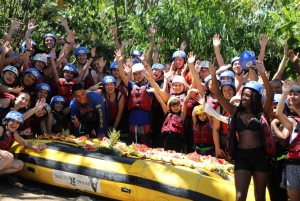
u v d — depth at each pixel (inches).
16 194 261.0
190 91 301.1
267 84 205.8
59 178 267.9
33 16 470.6
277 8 474.3
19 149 287.1
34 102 317.7
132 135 324.2
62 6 417.7
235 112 208.8
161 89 325.4
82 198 252.5
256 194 206.5
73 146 283.9
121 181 246.1
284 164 210.5
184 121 309.0
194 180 233.1
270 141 202.7
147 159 261.0
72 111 317.7
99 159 259.6
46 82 344.8
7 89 290.4
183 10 432.5
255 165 205.0
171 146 305.0
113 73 339.6
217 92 212.2
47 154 275.1
